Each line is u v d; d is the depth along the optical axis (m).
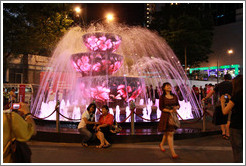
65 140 5.96
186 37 26.78
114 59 9.10
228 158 4.64
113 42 9.22
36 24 17.20
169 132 4.70
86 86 8.88
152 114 8.61
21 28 15.65
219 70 41.09
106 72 9.15
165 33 28.12
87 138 5.55
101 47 9.11
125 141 5.88
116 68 9.38
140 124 7.04
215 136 6.60
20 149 3.03
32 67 21.27
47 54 22.09
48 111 9.80
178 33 26.86
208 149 5.28
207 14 32.03
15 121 2.94
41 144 5.77
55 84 17.41
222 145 5.62
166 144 5.73
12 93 10.66
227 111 3.68
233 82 3.72
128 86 8.97
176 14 31.94
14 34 15.40
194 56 29.05
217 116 6.24
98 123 5.63
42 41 17.72
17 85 12.85
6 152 2.94
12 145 2.95
